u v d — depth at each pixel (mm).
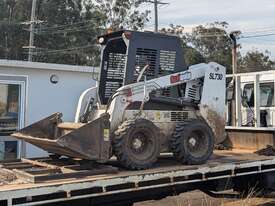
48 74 13398
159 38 7871
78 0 49344
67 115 13727
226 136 9836
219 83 8328
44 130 7926
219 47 47625
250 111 12320
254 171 8188
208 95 8172
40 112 13258
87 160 7254
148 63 7746
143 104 7465
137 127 6996
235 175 7879
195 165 7480
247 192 8867
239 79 11570
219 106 8312
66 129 7617
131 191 6754
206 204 9219
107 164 7305
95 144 6691
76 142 6543
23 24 44438
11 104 12781
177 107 7914
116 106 7230
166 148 7664
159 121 7660
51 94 13445
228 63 46094
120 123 7258
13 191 5516
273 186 8695
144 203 9562
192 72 8047
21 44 46719
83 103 8188
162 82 7672
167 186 7367
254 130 9742
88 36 48812
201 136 7691
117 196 6812
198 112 8094
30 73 13070
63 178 6238
